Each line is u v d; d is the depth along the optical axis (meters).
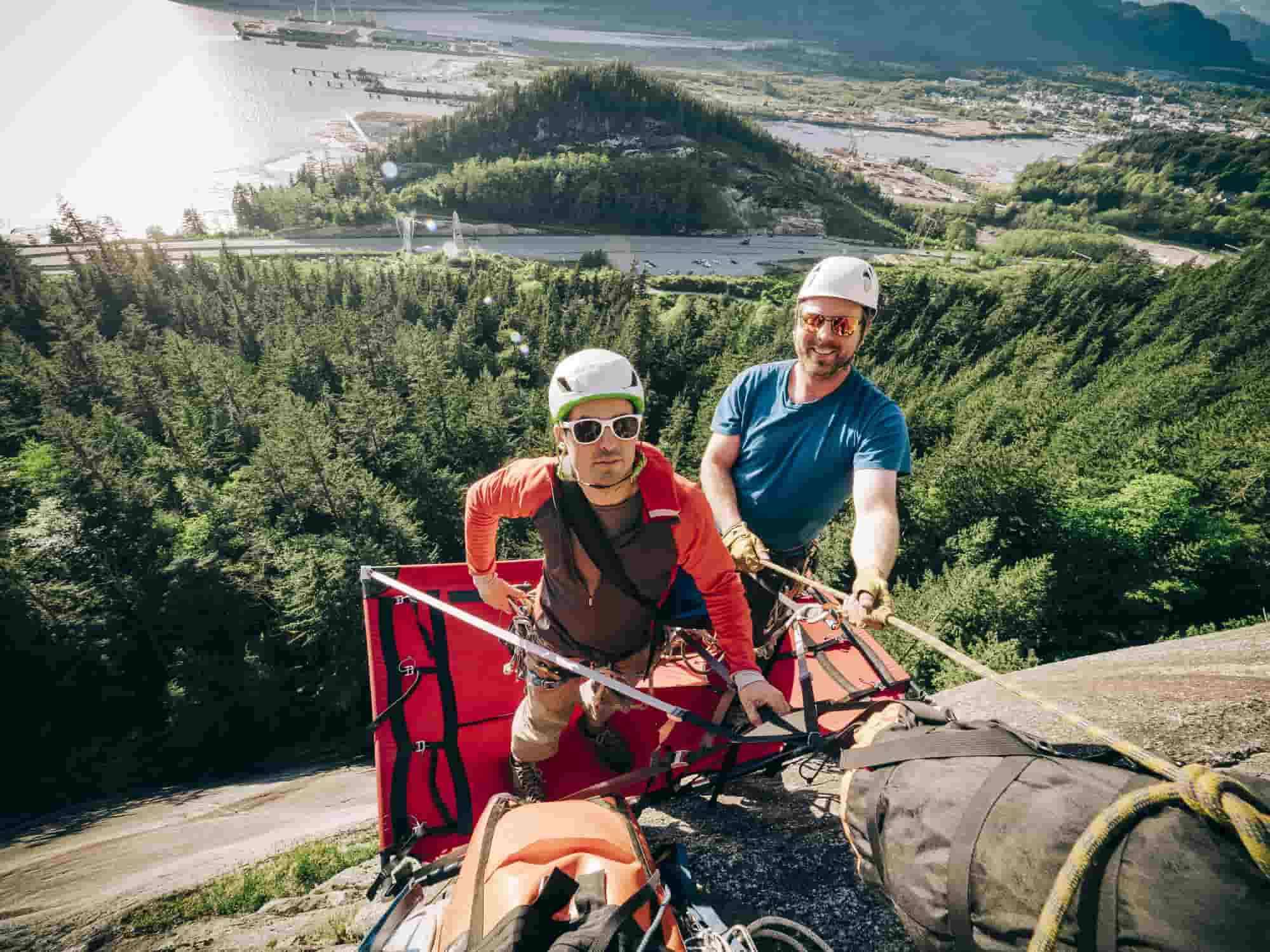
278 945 4.41
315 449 65.44
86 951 6.48
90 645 51.34
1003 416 89.06
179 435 82.94
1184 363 115.12
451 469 81.50
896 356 143.50
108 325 140.25
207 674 48.84
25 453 83.75
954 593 44.50
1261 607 54.00
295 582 51.22
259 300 141.12
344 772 31.00
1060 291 152.50
